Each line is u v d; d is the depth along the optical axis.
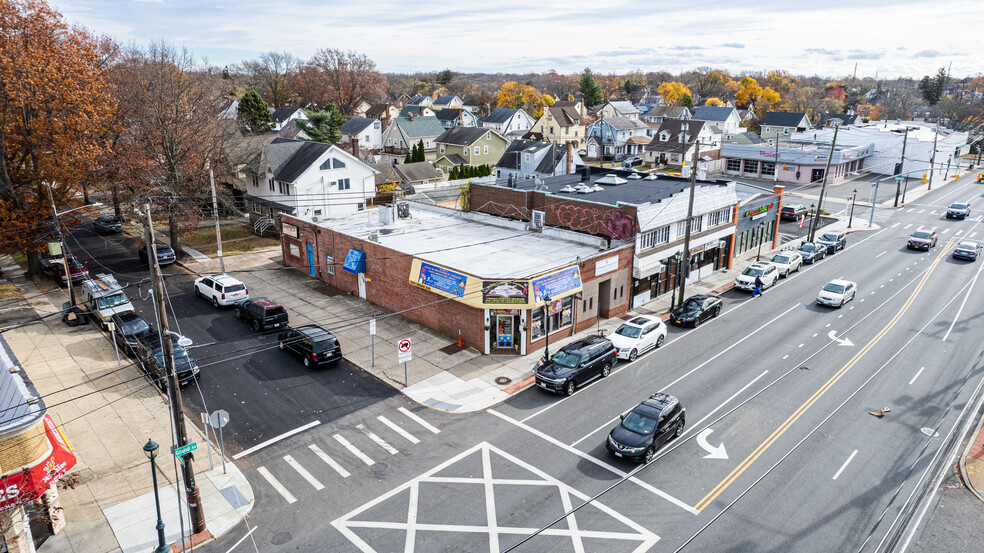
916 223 63.00
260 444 23.09
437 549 17.42
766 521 18.52
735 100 187.75
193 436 23.56
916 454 22.19
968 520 18.59
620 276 36.28
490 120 133.62
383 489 20.34
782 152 86.38
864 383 27.92
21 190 40.88
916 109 188.12
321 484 20.67
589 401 26.48
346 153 57.91
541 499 19.67
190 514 18.16
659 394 24.06
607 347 29.02
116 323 32.06
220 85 100.50
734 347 32.34
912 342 32.66
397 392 27.27
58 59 38.56
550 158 73.25
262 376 28.69
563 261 33.78
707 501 19.55
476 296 30.09
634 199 38.78
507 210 44.03
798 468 21.34
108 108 42.69
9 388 17.92
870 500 19.53
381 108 140.12
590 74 166.88
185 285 42.03
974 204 72.06
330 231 40.88
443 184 62.72
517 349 31.31
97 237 55.16
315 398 26.64
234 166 63.25
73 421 24.59
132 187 47.62
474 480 20.77
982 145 112.44
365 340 32.81
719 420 24.67
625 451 21.28
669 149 97.56
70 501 19.77
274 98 149.38
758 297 41.03
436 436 23.66
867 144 93.38
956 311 37.50
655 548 17.39
